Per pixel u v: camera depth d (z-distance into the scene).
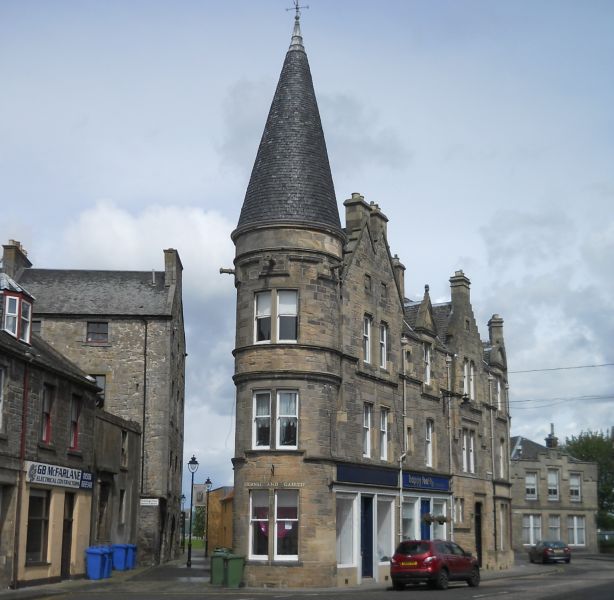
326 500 32.94
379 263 40.00
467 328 50.97
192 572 38.09
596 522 83.75
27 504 30.03
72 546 33.91
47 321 46.88
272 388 33.09
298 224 33.97
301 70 37.38
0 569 28.62
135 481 43.81
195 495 59.62
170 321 47.06
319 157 35.91
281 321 33.91
